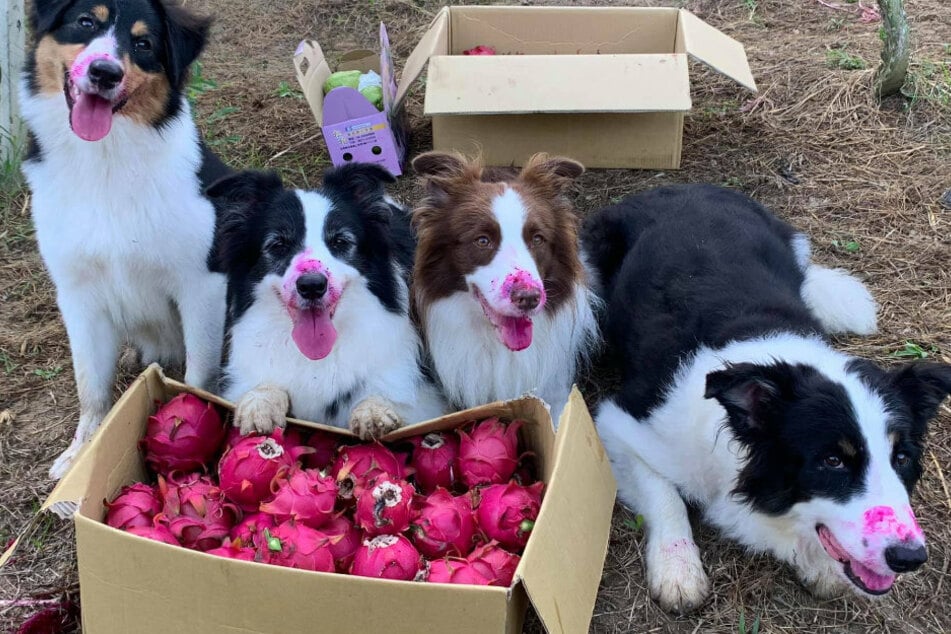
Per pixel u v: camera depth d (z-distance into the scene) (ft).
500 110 5.93
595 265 5.40
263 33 9.52
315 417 4.49
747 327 4.25
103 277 4.50
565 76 6.06
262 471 3.87
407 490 3.79
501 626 3.22
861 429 3.57
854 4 9.41
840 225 6.03
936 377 3.66
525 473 4.15
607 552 4.11
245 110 7.73
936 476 4.41
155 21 4.31
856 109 7.01
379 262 4.50
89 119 4.11
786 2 9.59
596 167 6.57
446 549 3.76
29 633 3.70
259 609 3.29
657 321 4.60
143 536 3.50
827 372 3.76
